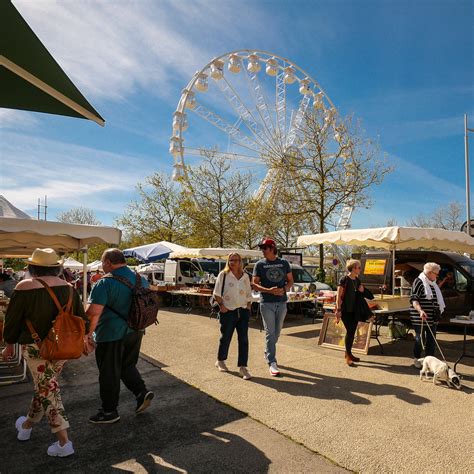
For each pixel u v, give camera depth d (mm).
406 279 9539
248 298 5535
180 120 24125
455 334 8859
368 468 3006
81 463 3121
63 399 4570
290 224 20875
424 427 3727
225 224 24469
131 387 4066
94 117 2756
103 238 6934
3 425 3846
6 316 3086
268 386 4961
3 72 2496
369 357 6504
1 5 1921
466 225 12156
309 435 3570
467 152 19219
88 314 3594
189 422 3877
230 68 25094
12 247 8789
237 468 3031
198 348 7180
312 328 9508
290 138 23969
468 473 2930
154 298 3996
